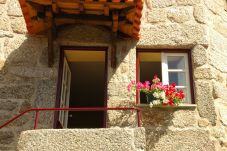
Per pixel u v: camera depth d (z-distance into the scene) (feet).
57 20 17.42
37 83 17.72
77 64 23.12
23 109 17.16
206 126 16.83
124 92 17.56
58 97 17.61
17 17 19.31
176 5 19.83
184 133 16.58
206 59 18.38
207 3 20.52
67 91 19.48
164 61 18.71
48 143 13.37
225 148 16.78
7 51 18.44
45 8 16.40
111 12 16.94
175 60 18.92
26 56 18.35
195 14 19.66
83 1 16.01
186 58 18.80
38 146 13.30
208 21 19.89
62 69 18.39
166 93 16.97
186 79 18.29
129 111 17.15
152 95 17.16
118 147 13.32
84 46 18.78
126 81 17.85
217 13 20.88
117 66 18.20
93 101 30.17
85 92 28.76
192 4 19.94
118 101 17.34
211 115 17.08
